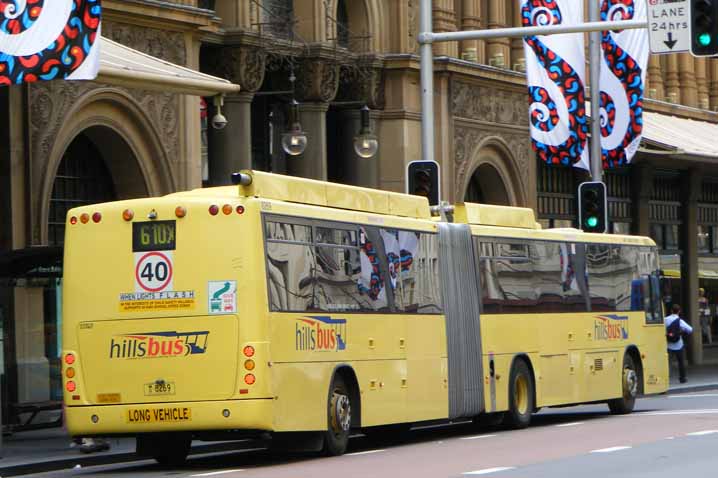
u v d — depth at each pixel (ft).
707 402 147.54
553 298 121.39
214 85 107.55
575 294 125.18
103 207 85.71
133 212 84.89
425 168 121.19
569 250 125.08
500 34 121.49
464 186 178.81
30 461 90.74
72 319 85.51
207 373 82.64
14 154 116.26
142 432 83.87
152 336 83.82
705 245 240.32
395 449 94.63
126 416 84.02
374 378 94.63
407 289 100.27
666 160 213.05
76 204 129.29
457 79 176.65
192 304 83.15
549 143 151.53
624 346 133.18
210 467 86.43
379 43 167.43
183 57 133.39
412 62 167.84
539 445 93.81
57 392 108.99
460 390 106.63
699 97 243.40
